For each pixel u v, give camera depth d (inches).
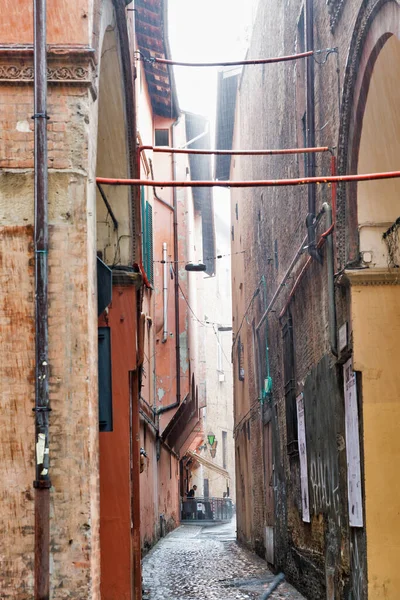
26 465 302.5
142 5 832.9
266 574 767.1
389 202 450.6
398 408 444.1
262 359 890.7
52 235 313.6
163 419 1127.6
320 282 535.5
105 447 479.2
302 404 612.4
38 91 313.7
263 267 882.1
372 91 420.2
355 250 455.5
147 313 955.3
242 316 1168.8
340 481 485.1
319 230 525.3
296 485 655.1
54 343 308.8
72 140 317.1
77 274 312.0
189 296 1435.8
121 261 495.8
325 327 521.7
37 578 295.0
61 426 305.3
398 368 447.2
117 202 496.4
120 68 448.5
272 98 788.0
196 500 1958.7
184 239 1266.0
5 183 315.0
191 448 2215.8
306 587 603.2
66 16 320.2
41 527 297.0
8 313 309.3
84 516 301.7
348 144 454.3
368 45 404.2
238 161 1225.4
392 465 439.5
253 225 987.3
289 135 673.0
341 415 490.0
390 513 436.1
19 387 306.2
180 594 629.9
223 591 645.3
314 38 548.1
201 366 2049.7
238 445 1254.3
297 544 649.0
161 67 965.8
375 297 452.8
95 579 307.1
